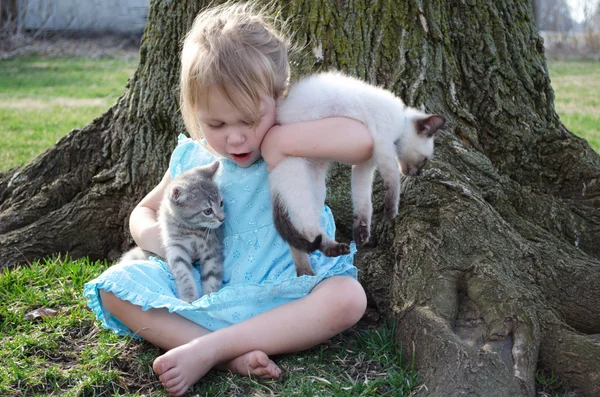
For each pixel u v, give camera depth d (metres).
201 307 1.06
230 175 1.19
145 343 1.13
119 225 1.47
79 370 1.07
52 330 1.16
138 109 1.47
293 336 1.05
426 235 1.18
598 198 1.35
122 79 4.06
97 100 3.41
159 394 1.02
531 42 1.41
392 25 1.33
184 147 1.27
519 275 1.14
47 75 4.17
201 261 1.16
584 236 1.33
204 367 1.02
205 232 1.15
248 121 1.07
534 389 1.01
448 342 1.03
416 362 1.05
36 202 1.52
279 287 1.08
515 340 1.04
